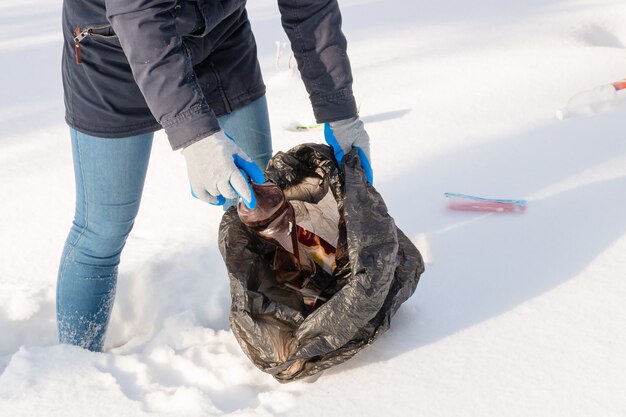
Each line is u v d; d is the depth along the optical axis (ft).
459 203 8.19
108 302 6.53
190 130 4.99
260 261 5.95
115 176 5.92
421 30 16.30
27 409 5.59
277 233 5.71
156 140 11.34
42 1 23.95
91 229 6.17
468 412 5.11
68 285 6.35
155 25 4.82
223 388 5.77
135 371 6.00
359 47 15.38
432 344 5.89
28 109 13.03
